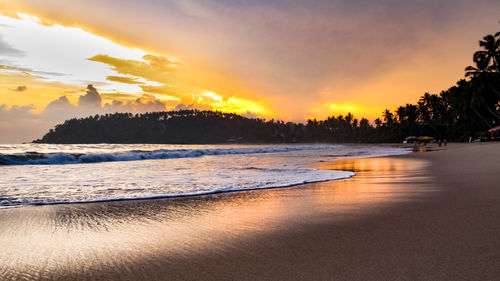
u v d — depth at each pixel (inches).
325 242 122.9
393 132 5241.1
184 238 135.0
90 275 95.5
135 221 169.5
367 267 95.5
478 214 159.5
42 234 143.8
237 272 95.2
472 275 86.9
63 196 258.1
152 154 933.2
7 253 116.9
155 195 261.1
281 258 106.7
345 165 631.2
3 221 170.1
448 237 122.2
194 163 708.0
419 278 86.0
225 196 256.7
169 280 90.4
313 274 91.7
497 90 2380.7
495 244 112.0
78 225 161.3
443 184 290.5
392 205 195.6
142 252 117.3
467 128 3065.9
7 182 360.5
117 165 648.4
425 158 799.7
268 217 174.1
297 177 405.1
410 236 125.8
